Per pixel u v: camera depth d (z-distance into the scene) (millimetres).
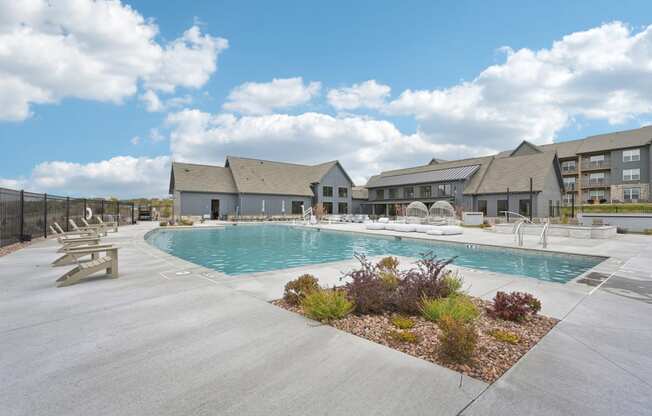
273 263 10875
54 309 4520
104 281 6188
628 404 2406
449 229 18250
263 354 3160
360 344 3428
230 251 13523
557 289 5934
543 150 41625
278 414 2238
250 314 4332
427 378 2740
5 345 3334
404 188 40375
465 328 3213
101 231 16688
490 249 13281
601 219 19125
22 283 6043
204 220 32094
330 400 2404
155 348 3275
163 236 19297
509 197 30141
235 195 35969
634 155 35000
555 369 2941
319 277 6730
